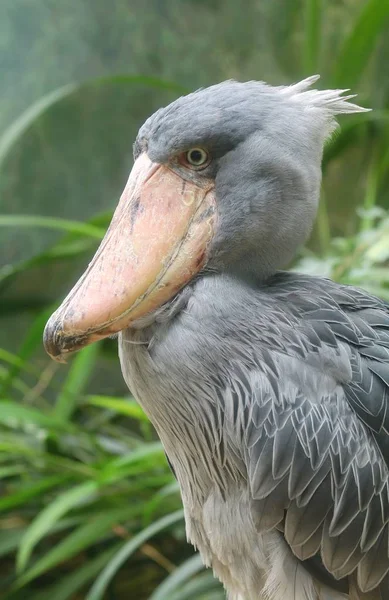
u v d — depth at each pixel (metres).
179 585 4.84
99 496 5.34
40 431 5.70
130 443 5.88
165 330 2.77
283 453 2.71
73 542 5.02
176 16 8.43
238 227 2.79
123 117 8.41
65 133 8.37
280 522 2.81
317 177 2.88
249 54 8.41
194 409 2.79
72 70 8.43
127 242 2.76
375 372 2.82
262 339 2.77
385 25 6.97
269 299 2.86
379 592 2.92
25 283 7.65
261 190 2.77
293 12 8.14
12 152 8.27
